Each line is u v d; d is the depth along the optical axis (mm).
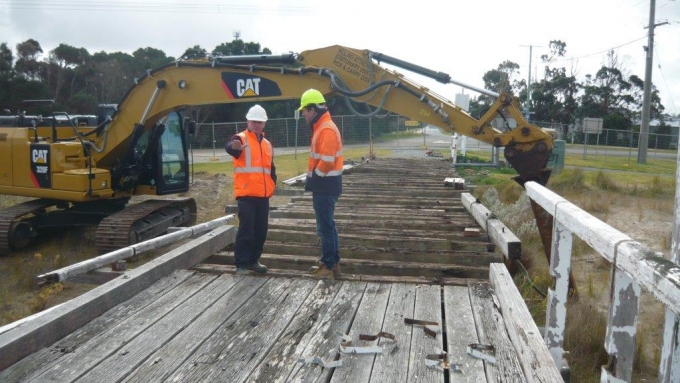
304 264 6305
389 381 3369
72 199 10023
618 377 2898
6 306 7383
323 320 4375
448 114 8320
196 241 6203
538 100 62000
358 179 15117
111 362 3564
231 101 9336
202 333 4062
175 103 9750
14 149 10359
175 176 11633
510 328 4039
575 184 17578
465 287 5312
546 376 3102
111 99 49125
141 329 4105
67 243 10953
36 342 3691
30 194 10320
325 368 3531
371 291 5137
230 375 3434
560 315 3912
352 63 8766
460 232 7902
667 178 20797
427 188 12961
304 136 38219
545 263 8602
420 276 5980
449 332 4137
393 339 3943
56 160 10094
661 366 2879
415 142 41500
